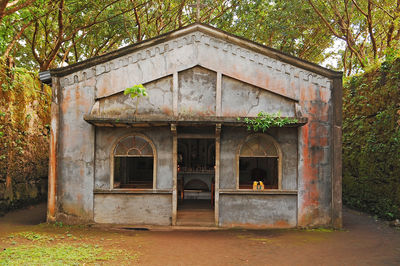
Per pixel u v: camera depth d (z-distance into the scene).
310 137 7.57
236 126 7.44
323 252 5.77
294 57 7.54
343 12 13.39
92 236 6.57
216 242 6.32
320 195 7.54
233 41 7.61
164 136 7.66
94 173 7.52
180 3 14.35
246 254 5.61
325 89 7.65
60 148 7.52
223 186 7.58
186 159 12.84
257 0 13.23
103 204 7.50
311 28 14.91
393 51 9.01
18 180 9.48
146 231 7.16
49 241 6.08
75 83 7.57
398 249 6.01
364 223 8.29
